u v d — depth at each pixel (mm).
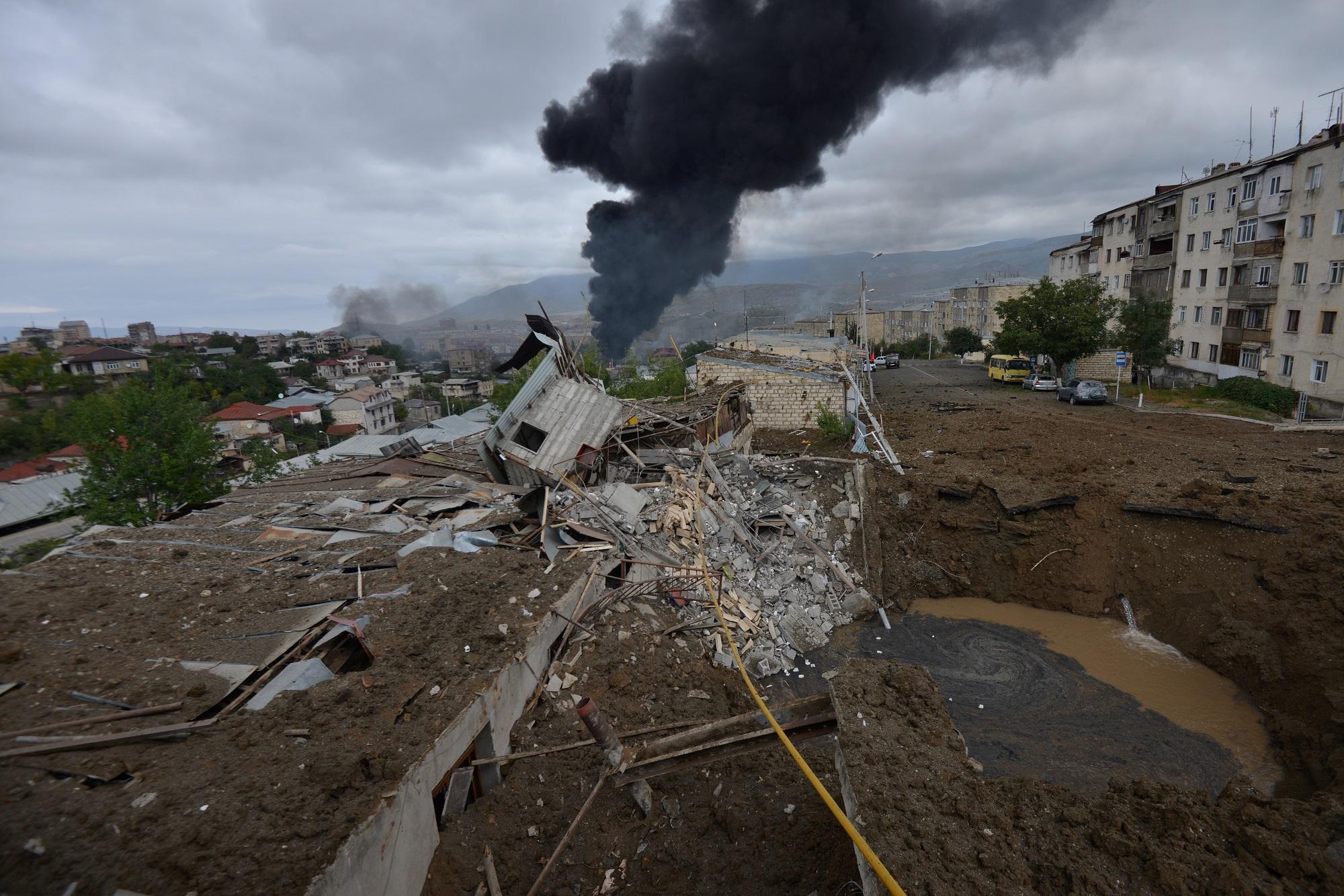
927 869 5367
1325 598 11250
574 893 7055
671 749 7340
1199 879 5281
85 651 7703
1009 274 94625
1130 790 6457
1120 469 17656
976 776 6547
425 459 19625
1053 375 43594
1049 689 12109
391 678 7629
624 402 19922
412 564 10586
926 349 80688
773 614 14258
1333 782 8875
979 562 15945
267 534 12242
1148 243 43281
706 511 16312
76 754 5855
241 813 5426
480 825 7203
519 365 20062
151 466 18953
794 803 8117
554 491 14844
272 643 7973
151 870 4797
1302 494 14125
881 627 14578
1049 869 5535
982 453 20406
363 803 5738
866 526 16891
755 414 25969
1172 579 13758
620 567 12859
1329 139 27375
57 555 11148
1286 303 29844
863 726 7000
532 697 8984
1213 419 25453
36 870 4613
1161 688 11883
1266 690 11156
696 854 7543
